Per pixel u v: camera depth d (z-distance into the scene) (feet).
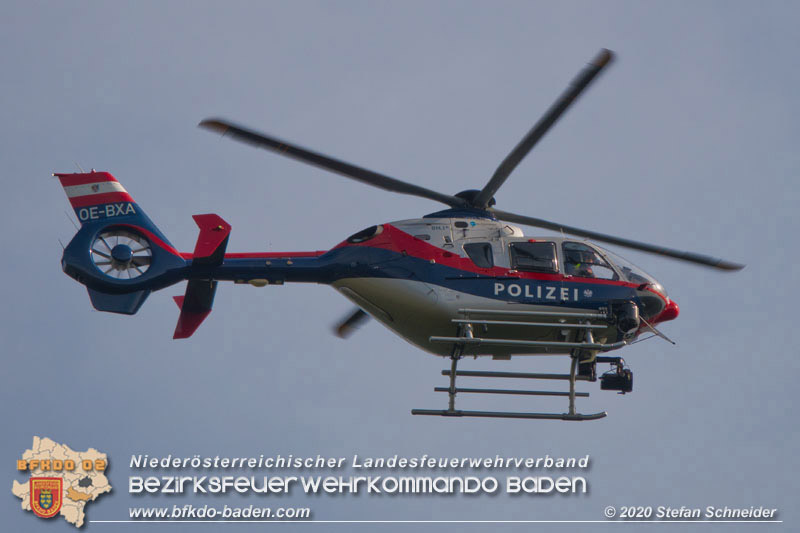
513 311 227.81
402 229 235.61
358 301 233.96
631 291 233.14
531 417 228.84
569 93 207.51
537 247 233.14
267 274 233.55
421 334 233.55
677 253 243.60
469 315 228.02
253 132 211.41
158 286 234.58
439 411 230.07
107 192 242.37
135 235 239.91
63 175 242.58
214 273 234.17
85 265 234.58
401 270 230.07
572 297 230.27
